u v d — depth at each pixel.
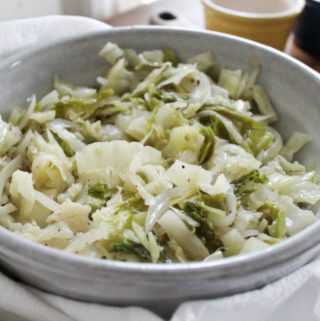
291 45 0.57
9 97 0.38
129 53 0.42
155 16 0.57
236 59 0.42
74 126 0.38
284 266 0.26
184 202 0.31
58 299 0.27
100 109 0.40
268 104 0.41
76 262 0.24
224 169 0.34
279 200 0.33
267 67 0.40
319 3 0.50
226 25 0.49
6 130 0.35
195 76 0.41
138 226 0.30
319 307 0.30
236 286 0.25
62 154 0.34
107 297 0.26
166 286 0.24
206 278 0.24
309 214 0.32
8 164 0.34
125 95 0.41
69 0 0.56
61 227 0.30
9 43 0.39
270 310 0.27
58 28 0.42
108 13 0.60
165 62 0.43
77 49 0.41
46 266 0.24
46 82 0.40
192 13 0.63
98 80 0.42
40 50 0.39
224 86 0.42
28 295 0.27
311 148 0.37
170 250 0.30
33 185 0.33
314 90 0.37
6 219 0.31
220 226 0.31
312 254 0.27
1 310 0.29
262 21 0.47
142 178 0.33
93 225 0.30
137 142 0.35
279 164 0.37
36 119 0.37
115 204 0.31
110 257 0.28
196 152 0.35
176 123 0.37
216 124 0.38
